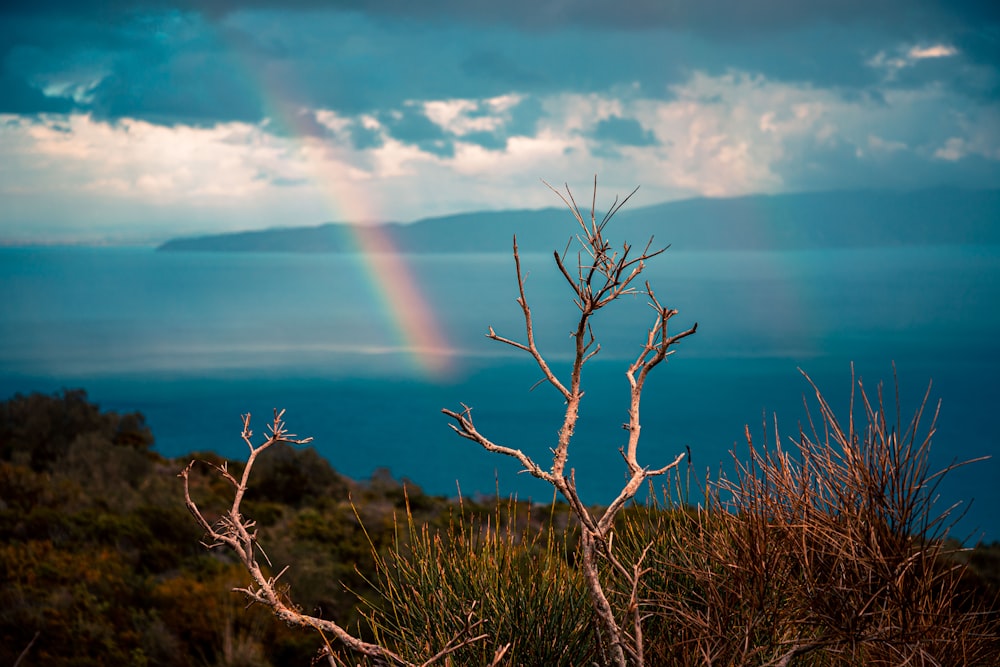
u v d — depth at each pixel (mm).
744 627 2150
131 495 17969
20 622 9398
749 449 2395
